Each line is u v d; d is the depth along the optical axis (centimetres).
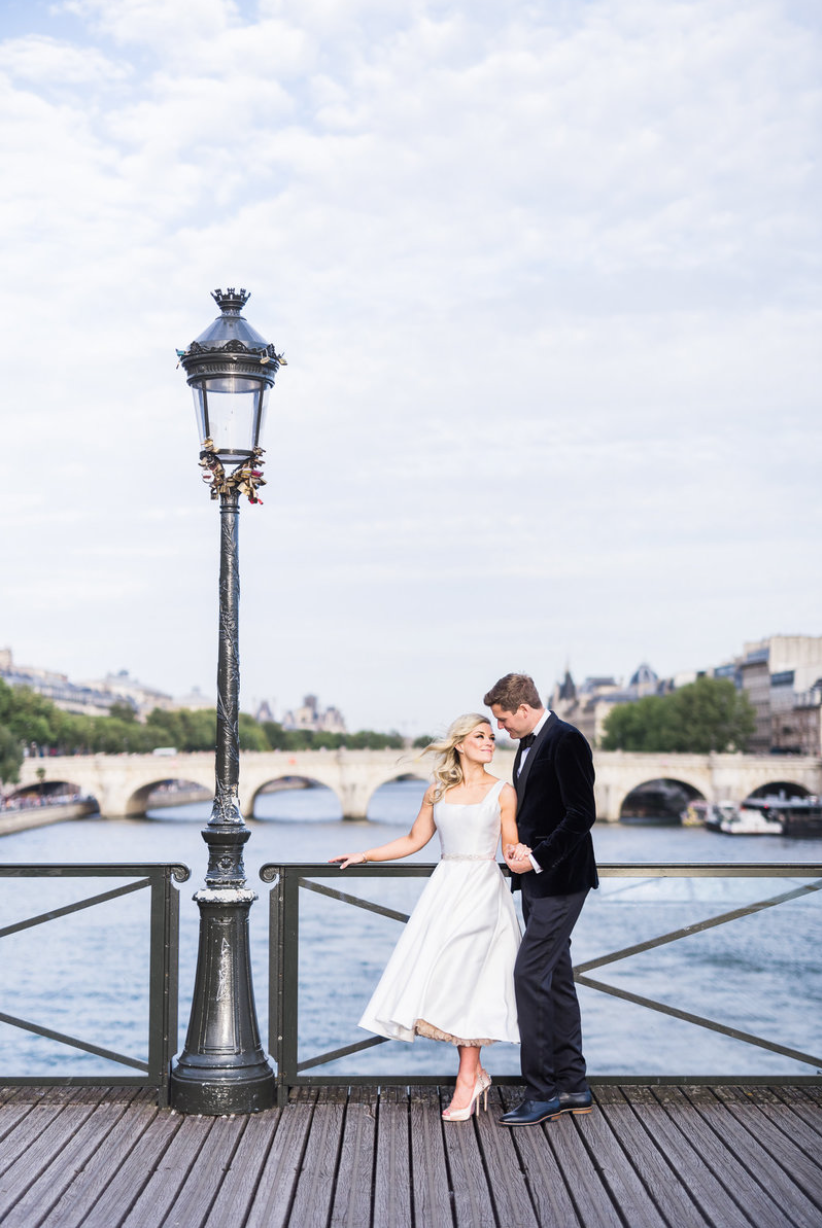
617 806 11819
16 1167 630
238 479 736
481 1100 727
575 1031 704
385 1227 567
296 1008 730
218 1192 602
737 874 742
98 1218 573
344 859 724
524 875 695
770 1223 568
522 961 690
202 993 723
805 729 16362
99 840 9269
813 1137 674
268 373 741
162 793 14762
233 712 735
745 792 11819
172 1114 707
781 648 17838
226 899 720
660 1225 566
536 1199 596
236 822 730
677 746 14850
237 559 742
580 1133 680
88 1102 725
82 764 11319
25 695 13738
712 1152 652
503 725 699
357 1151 654
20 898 724
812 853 9075
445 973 686
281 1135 677
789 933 737
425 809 718
